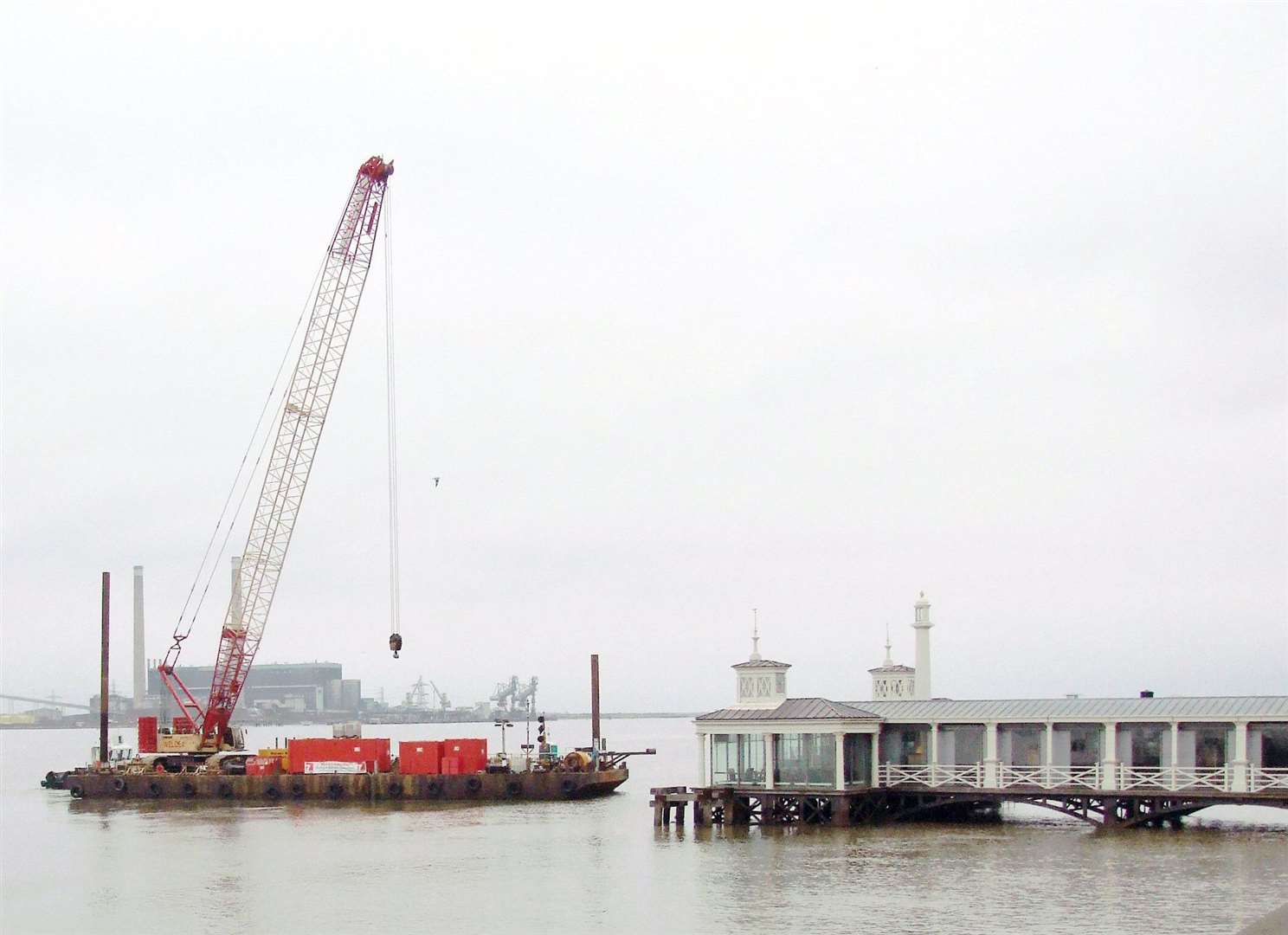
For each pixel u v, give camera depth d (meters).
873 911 66.38
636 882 77.06
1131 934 59.91
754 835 90.00
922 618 110.00
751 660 97.50
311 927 69.25
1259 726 83.38
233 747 158.00
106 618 165.62
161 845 103.69
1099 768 86.75
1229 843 82.00
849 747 92.00
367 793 134.00
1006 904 66.56
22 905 78.56
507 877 81.75
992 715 90.00
